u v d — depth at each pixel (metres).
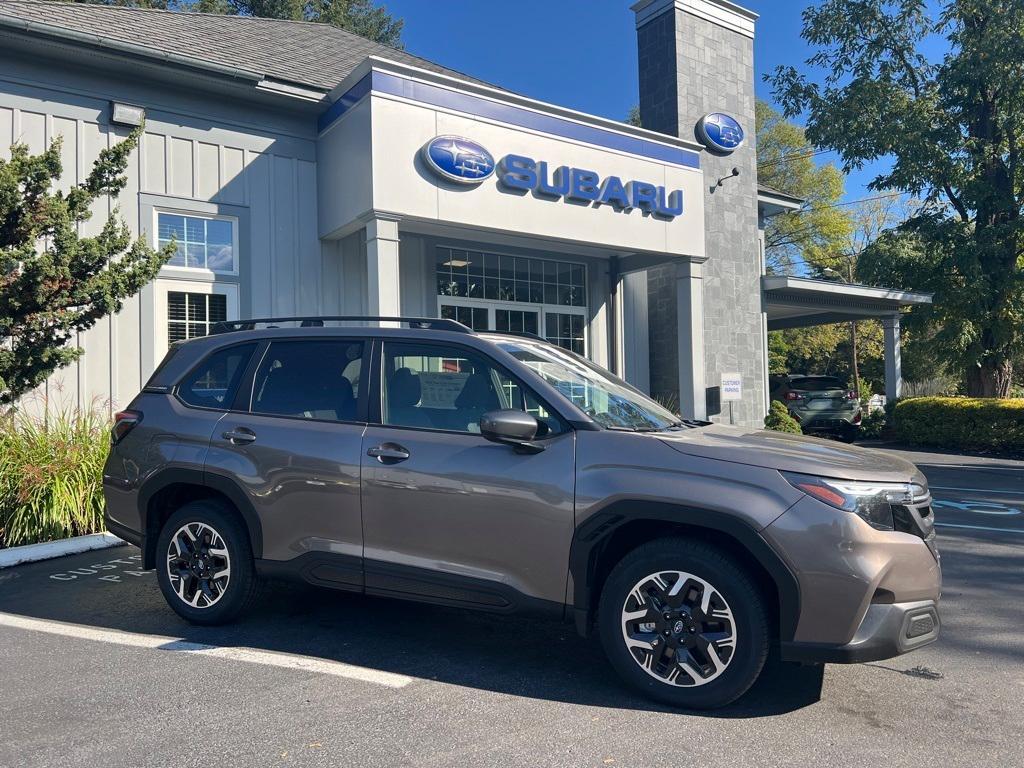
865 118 17.80
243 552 4.56
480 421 3.79
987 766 3.04
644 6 15.36
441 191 10.12
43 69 9.20
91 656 4.25
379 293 9.66
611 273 14.17
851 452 3.88
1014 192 18.06
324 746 3.18
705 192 14.92
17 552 6.29
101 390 9.39
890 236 19.42
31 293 6.75
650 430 4.05
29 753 3.13
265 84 10.29
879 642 3.32
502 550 3.85
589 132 11.60
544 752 3.13
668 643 3.57
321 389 4.52
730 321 15.22
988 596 5.50
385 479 4.11
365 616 4.99
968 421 15.14
